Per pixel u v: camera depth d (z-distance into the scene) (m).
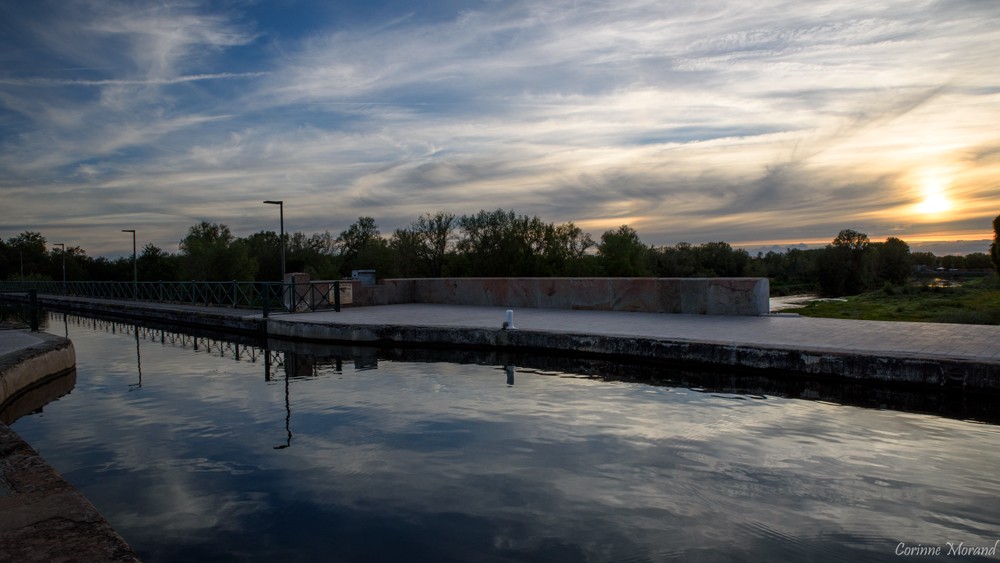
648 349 8.99
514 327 10.66
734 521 3.50
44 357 9.16
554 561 3.06
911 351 7.43
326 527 3.53
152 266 54.81
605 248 44.88
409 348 11.46
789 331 9.55
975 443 4.98
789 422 5.70
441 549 3.22
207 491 4.18
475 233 43.47
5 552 2.64
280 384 8.27
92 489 4.28
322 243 59.84
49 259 70.69
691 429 5.46
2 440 4.50
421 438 5.29
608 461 4.58
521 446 4.99
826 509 3.65
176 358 11.40
